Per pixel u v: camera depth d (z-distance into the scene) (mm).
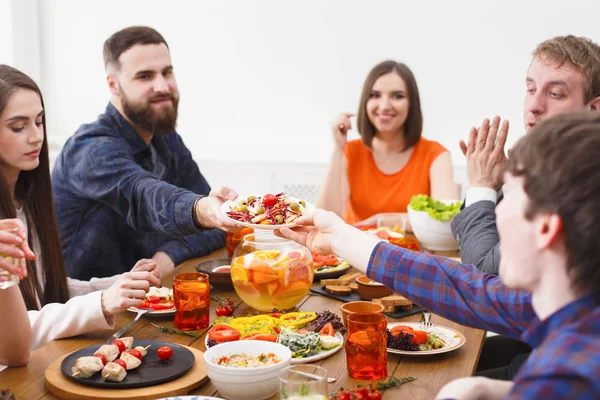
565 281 859
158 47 2760
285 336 1502
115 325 1716
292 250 1769
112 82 2793
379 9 4613
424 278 1383
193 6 4895
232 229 2068
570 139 832
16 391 1334
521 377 793
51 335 1611
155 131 2811
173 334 1653
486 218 1815
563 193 819
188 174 3080
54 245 2100
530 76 1957
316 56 4770
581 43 1896
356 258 1480
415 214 2707
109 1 4996
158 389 1297
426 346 1529
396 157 3516
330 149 4832
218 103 4965
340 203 3438
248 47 4859
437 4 4504
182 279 1729
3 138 1954
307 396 1148
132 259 2809
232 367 1273
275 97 4875
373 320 1422
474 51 4477
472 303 1315
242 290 1768
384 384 1345
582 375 727
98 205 2729
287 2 4758
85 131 2707
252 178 4828
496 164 1871
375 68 3422
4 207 1898
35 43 5031
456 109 4562
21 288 1945
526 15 4352
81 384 1322
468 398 973
